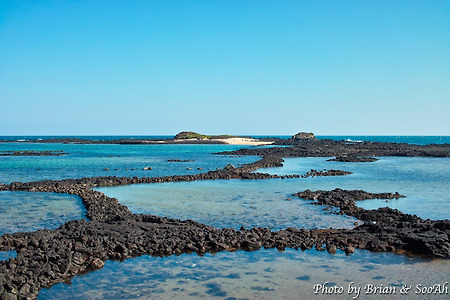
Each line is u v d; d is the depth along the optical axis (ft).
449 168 208.85
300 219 85.76
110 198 106.52
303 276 54.03
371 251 63.82
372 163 245.04
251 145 527.40
